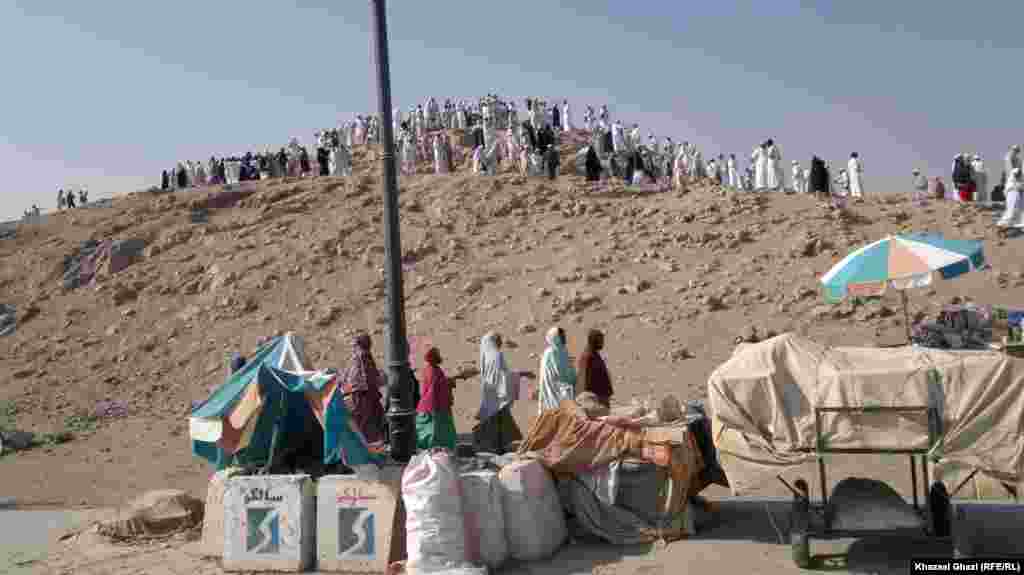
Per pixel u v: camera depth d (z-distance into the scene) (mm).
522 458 8000
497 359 11195
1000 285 18734
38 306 27141
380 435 9109
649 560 7270
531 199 28062
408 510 7164
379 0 9031
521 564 7422
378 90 8984
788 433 7207
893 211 23828
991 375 6816
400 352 8812
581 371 10172
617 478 7918
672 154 34406
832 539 7582
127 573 7738
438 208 28047
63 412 20391
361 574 7406
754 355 7547
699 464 8383
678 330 19250
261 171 37594
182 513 9234
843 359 7359
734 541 7664
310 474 8438
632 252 23766
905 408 6789
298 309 23875
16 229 33219
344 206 29656
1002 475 6688
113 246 29078
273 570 7602
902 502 7016
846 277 8664
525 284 23031
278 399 8352
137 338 24188
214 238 29000
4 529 9812
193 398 20344
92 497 12469
